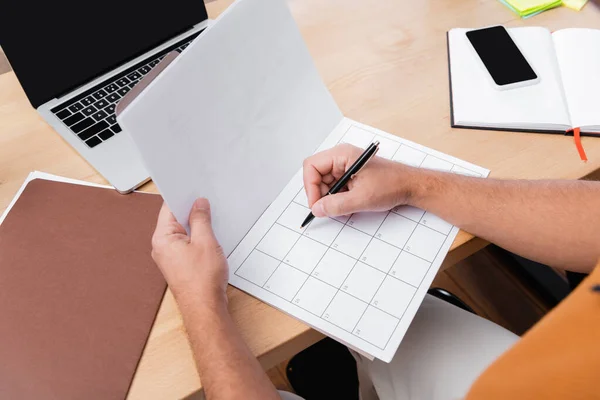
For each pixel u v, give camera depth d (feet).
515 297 4.68
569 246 2.24
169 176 2.05
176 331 2.10
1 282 2.22
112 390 1.95
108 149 2.67
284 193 2.47
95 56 2.93
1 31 2.61
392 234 2.30
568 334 1.22
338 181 2.33
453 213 2.29
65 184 2.56
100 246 2.32
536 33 3.04
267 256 2.26
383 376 2.67
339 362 4.11
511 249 2.33
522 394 1.28
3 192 2.58
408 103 2.83
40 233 2.37
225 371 1.88
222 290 2.07
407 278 2.17
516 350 1.32
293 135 2.55
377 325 2.05
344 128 2.71
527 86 2.80
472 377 2.48
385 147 2.62
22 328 2.10
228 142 2.28
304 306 2.11
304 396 4.08
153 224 2.40
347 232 2.31
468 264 4.87
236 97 2.28
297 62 2.56
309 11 3.35
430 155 2.59
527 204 2.27
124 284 2.21
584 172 2.51
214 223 2.24
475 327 2.68
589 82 2.80
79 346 2.06
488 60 2.91
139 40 3.05
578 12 3.26
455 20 3.26
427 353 2.59
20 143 2.76
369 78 2.96
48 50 2.77
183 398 1.95
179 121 2.05
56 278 2.23
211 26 2.14
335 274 2.19
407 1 3.39
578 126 2.64
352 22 3.28
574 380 1.19
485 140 2.65
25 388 1.97
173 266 2.07
